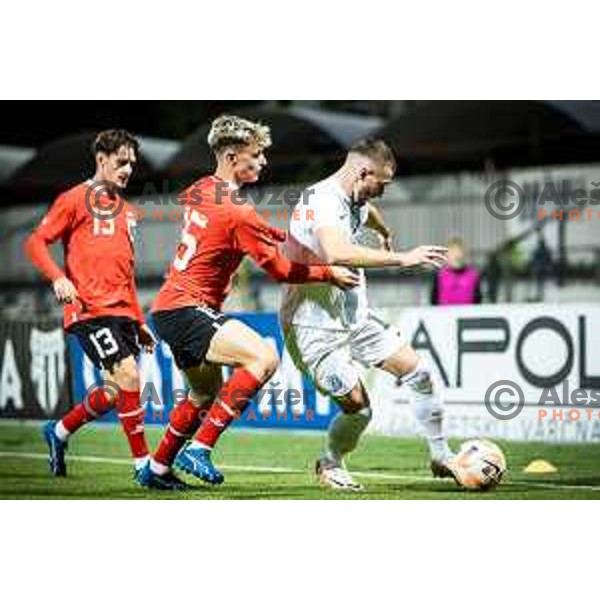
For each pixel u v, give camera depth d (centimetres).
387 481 2091
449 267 2861
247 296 3494
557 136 3778
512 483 2058
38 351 2733
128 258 2036
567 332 2334
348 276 1850
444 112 3766
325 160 3981
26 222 4300
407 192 4306
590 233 4009
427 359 2459
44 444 2538
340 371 1950
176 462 1955
